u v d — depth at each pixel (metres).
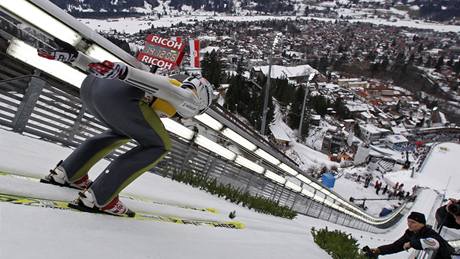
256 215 6.99
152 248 2.70
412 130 118.06
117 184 2.88
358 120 105.00
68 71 5.26
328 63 184.38
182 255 2.82
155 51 3.45
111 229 2.73
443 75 198.62
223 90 60.31
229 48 140.12
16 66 5.05
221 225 4.50
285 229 6.44
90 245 2.34
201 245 3.23
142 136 2.88
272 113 63.00
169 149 3.04
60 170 3.14
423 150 89.94
